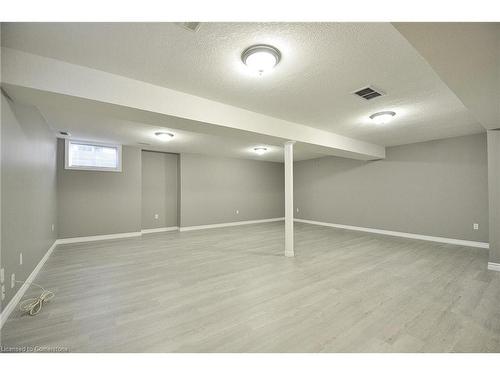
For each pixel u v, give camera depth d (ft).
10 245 7.11
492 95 6.85
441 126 13.47
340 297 8.20
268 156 25.29
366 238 18.13
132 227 19.53
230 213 25.86
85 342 5.77
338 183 23.62
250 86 8.40
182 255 13.50
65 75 6.78
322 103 9.99
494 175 11.01
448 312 7.20
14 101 7.35
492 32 4.14
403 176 18.67
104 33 5.49
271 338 5.93
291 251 13.25
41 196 11.17
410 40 4.47
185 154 22.79
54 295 8.33
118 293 8.52
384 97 9.34
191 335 6.05
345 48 6.10
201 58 6.59
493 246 11.02
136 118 9.04
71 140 16.93
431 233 17.12
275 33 5.48
